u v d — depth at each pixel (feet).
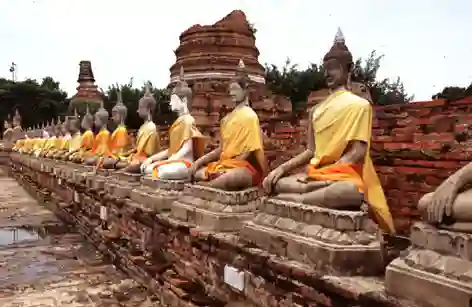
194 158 33.19
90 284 33.14
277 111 40.01
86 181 48.70
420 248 13.75
